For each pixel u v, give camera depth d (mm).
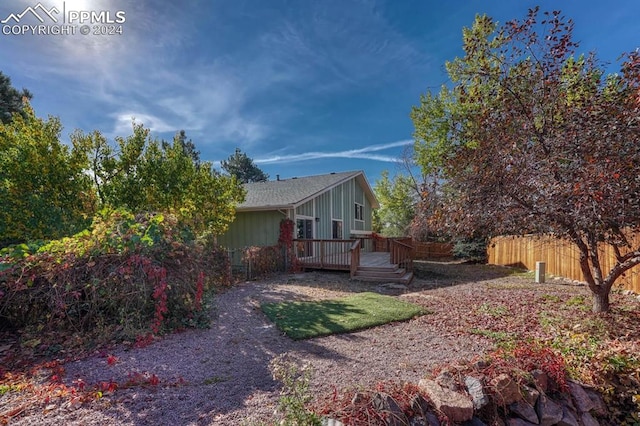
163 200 9656
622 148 3746
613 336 4656
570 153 4102
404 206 24234
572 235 4992
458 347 4457
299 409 2234
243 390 3166
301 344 4609
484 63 5285
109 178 9672
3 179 7773
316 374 3568
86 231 5113
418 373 3596
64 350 4238
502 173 4379
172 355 4129
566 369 3111
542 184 3969
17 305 4672
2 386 3139
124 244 4922
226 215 11648
